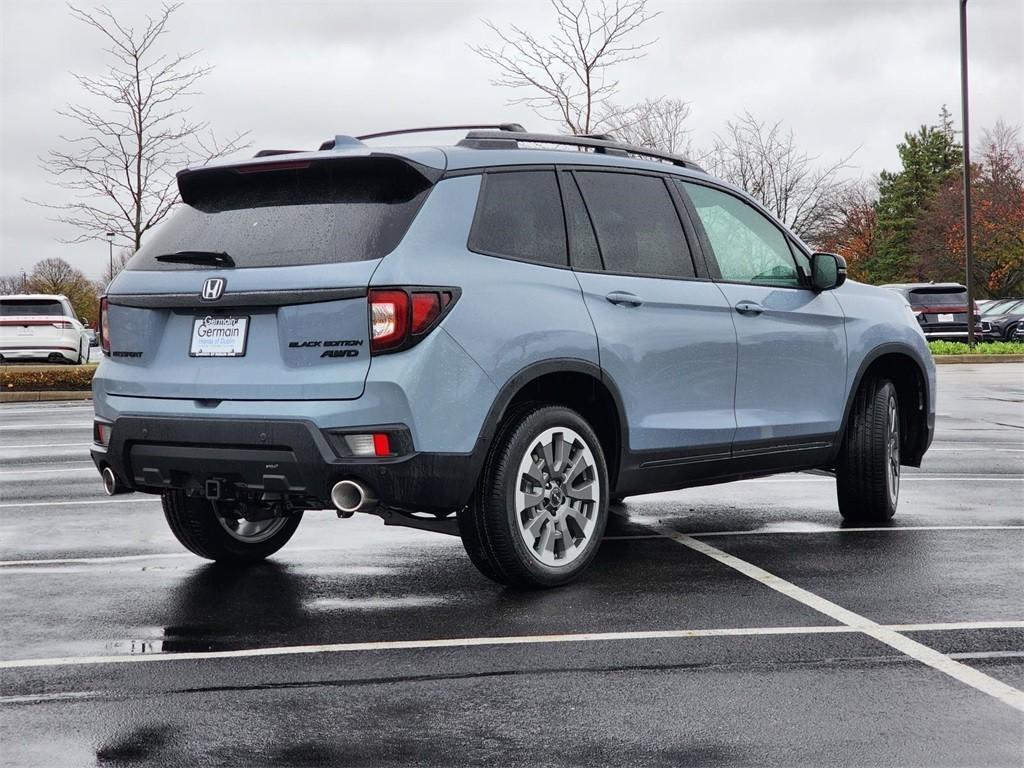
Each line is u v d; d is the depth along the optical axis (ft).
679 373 20.10
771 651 14.96
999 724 12.26
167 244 18.28
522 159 18.71
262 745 11.82
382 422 16.24
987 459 35.37
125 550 22.35
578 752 11.57
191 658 14.90
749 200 22.59
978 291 197.98
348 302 16.40
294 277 16.67
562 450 18.42
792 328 22.21
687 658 14.67
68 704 13.12
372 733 12.13
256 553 21.02
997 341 123.24
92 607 17.72
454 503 16.99
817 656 14.73
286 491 16.72
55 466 36.24
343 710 12.85
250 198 17.92
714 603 17.52
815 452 22.90
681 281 20.45
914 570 19.77
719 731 12.10
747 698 13.12
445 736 12.03
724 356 20.85
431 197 17.22
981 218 192.24
